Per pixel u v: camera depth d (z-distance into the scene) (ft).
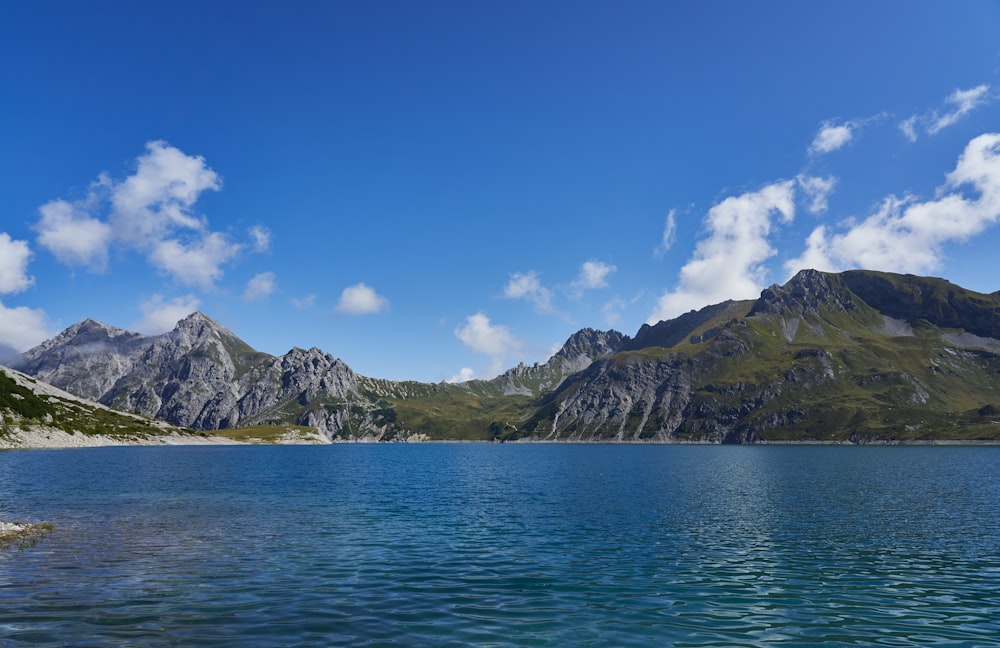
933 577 101.91
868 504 210.79
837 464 510.99
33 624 71.51
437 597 86.84
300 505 201.46
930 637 71.82
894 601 87.04
